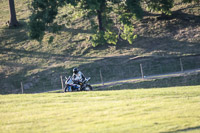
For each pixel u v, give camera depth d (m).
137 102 43.03
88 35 189.12
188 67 137.75
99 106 40.06
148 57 149.25
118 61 150.75
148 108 37.59
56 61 160.88
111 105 40.56
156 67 140.12
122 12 167.25
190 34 176.50
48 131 28.12
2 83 139.38
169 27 189.75
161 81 104.62
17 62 163.62
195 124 29.39
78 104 43.03
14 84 138.75
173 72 130.12
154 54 153.88
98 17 172.00
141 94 52.91
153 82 104.62
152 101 43.88
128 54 158.50
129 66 143.88
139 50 163.38
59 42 187.12
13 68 155.25
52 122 31.75
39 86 135.75
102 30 171.62
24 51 179.75
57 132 27.56
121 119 31.92
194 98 46.53
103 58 156.50
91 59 157.75
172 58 145.38
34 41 192.38
